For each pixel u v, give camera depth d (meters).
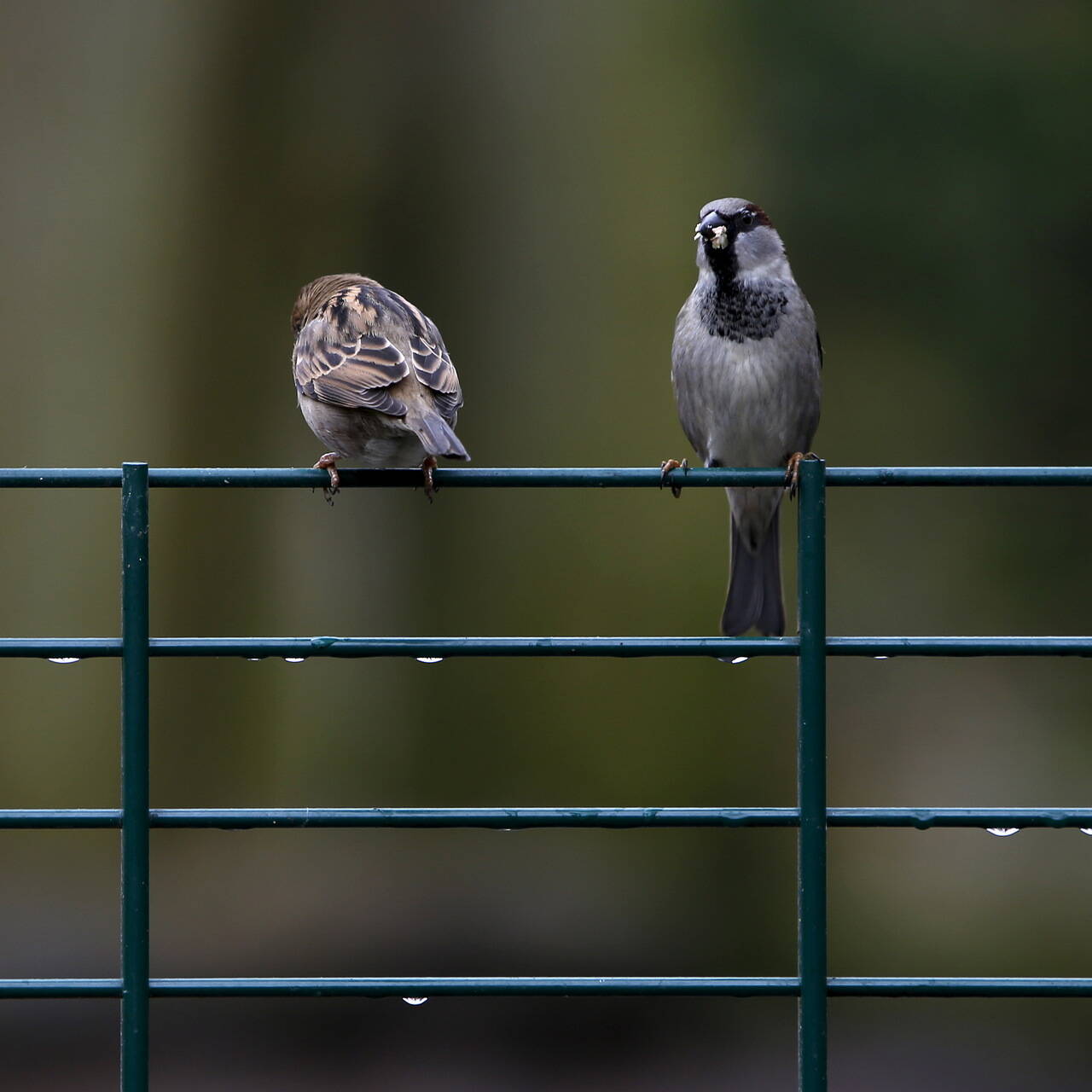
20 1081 12.39
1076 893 15.28
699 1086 13.05
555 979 4.16
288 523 15.98
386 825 4.16
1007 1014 14.61
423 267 16.16
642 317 15.79
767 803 15.55
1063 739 16.47
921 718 16.80
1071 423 16.16
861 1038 14.41
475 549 16.12
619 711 15.83
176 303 15.73
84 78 15.77
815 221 15.97
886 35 15.69
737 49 16.06
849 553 16.41
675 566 15.79
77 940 14.59
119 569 15.59
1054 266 15.86
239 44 16.00
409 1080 12.99
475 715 15.91
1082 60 15.55
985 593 16.22
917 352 16.19
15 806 15.30
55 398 15.48
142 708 4.23
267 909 15.12
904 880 15.73
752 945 15.04
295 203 15.99
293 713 15.73
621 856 15.62
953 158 15.66
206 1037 13.88
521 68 16.17
